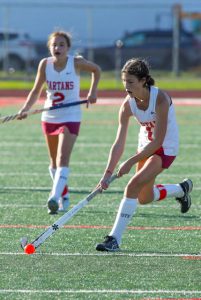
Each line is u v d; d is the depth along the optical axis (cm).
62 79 2306
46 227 2061
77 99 2334
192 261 1725
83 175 2916
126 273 1622
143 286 1531
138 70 1727
